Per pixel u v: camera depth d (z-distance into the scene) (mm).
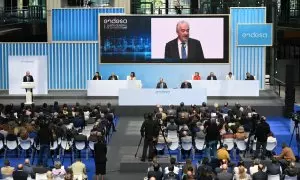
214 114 28031
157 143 24172
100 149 21750
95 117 27734
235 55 38688
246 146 24328
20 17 44906
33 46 38969
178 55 38156
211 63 38219
